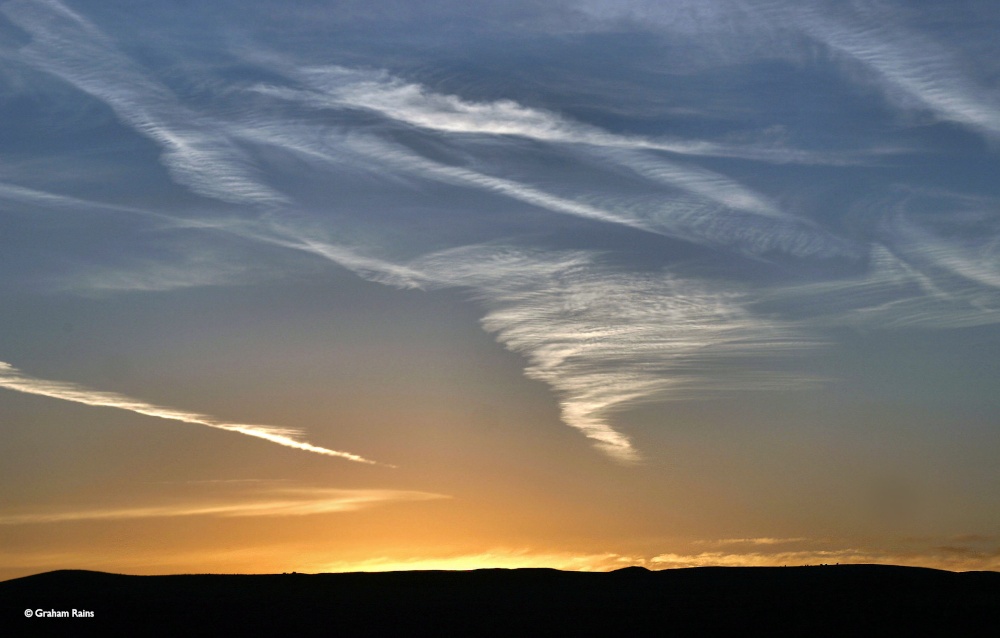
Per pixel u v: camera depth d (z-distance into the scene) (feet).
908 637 219.00
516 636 220.64
